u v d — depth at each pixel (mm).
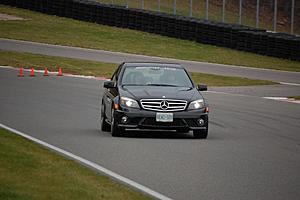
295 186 23422
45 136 35281
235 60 100625
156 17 120750
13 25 125875
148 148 31688
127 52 105562
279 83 79625
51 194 19781
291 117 48438
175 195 21609
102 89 64562
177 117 35219
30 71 81562
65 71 82875
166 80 37875
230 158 29406
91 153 29828
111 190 21266
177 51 107250
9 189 19812
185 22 115875
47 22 130625
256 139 36375
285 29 135625
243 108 53844
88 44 111938
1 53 97125
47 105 50875
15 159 25250
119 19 126812
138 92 35875
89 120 43188
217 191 22344
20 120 42062
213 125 42656
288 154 31172
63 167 24875
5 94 57938
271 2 140000
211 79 81000
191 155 29922
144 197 20625
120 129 35531
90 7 131125
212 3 140625
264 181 24219
